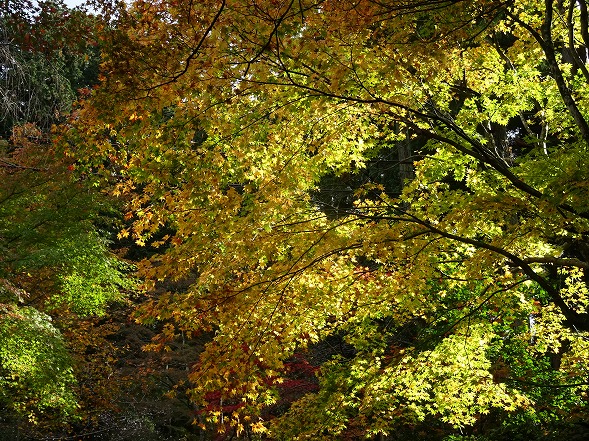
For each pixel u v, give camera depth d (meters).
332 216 6.11
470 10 4.92
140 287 5.64
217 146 4.87
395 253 5.22
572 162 5.24
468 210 5.12
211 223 4.86
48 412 13.55
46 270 12.27
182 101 4.66
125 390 16.25
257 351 5.30
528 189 5.55
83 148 4.62
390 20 4.58
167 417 16.48
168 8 4.03
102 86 4.12
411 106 6.25
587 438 8.57
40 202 11.09
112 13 4.19
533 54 7.22
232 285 5.13
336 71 4.47
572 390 8.65
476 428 11.23
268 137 5.24
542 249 6.32
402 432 12.24
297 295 5.46
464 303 7.19
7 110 10.66
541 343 8.14
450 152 6.84
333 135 5.35
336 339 14.10
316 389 12.25
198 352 16.02
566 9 7.19
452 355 7.17
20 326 9.20
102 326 15.20
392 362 7.26
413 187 6.46
